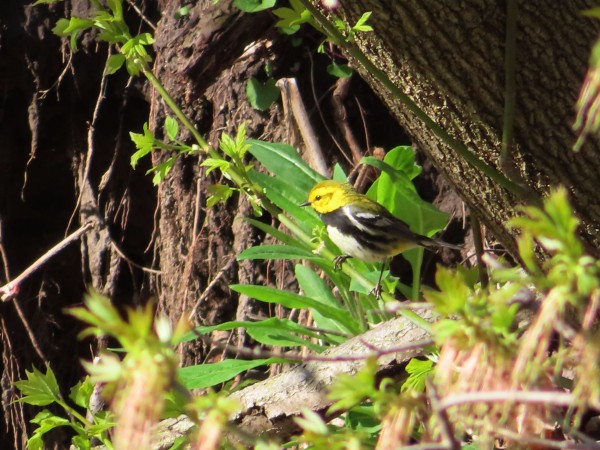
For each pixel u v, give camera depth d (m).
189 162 12.10
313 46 11.69
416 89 6.00
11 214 13.41
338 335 8.84
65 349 13.54
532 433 3.44
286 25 6.83
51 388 6.03
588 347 2.91
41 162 13.23
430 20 5.46
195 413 3.11
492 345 3.12
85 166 13.19
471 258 11.00
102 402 8.45
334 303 9.59
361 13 5.66
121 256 12.91
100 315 2.85
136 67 8.19
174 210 12.29
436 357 6.42
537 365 3.08
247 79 11.69
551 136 5.79
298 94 11.14
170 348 2.93
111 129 12.98
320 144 11.62
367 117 11.66
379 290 8.34
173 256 12.30
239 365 8.03
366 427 7.30
